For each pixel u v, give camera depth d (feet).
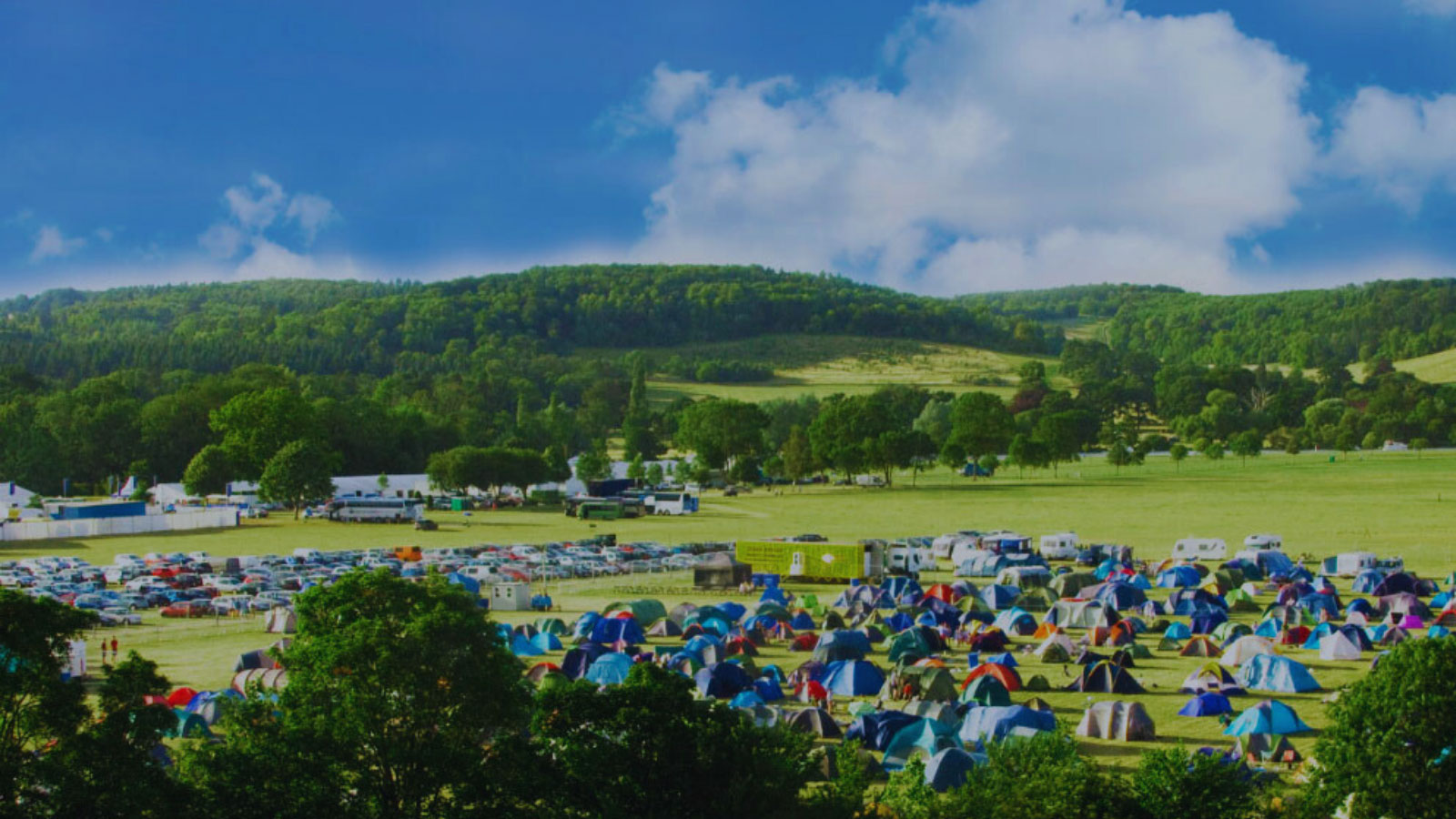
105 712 96.37
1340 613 269.44
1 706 91.86
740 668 197.67
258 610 294.66
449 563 374.22
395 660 98.73
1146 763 104.63
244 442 640.17
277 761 98.32
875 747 157.79
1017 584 326.85
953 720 166.81
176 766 108.78
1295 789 134.92
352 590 107.76
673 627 257.34
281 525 561.84
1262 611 289.94
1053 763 107.14
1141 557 401.08
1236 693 189.88
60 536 497.46
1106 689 193.77
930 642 236.02
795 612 288.10
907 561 356.18
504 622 274.57
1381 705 98.58
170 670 217.97
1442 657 97.96
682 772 98.63
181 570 355.36
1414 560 364.99
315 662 102.22
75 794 89.45
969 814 103.81
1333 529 456.86
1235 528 475.31
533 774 98.78
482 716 102.17
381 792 100.89
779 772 100.42
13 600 93.61
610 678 202.80
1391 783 96.12
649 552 411.13
